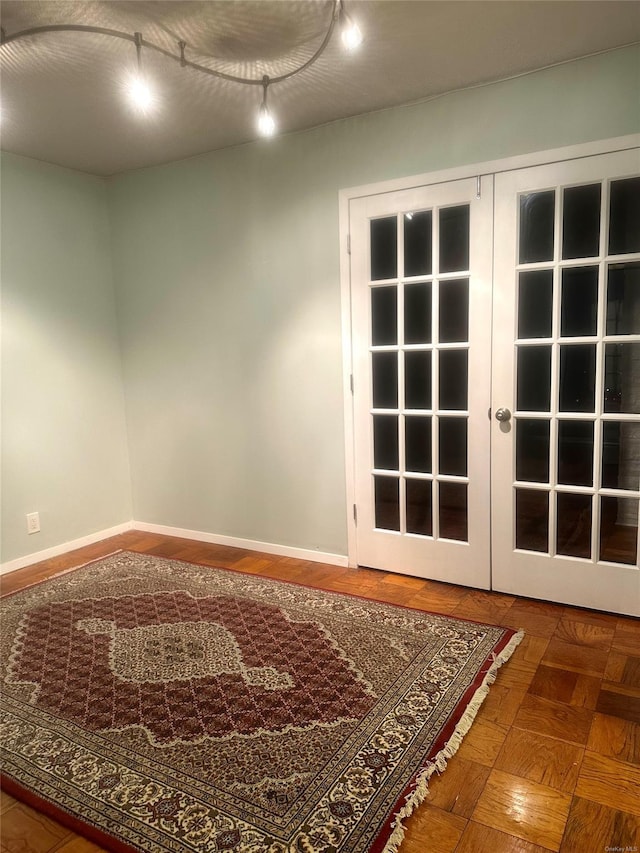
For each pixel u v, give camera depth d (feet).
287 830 4.64
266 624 8.18
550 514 8.45
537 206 8.00
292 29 6.49
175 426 12.12
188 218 11.16
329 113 8.98
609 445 7.99
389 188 8.98
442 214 8.69
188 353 11.66
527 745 5.56
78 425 11.82
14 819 4.89
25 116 8.79
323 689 6.55
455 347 8.77
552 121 7.72
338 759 5.42
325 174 9.53
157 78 7.59
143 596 9.28
